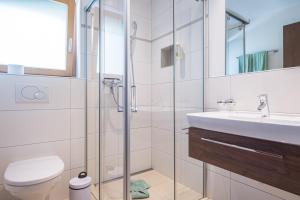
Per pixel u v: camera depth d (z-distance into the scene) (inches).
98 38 67.8
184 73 70.5
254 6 53.9
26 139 62.4
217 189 63.2
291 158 29.7
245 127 35.5
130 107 57.3
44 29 71.0
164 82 76.1
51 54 72.4
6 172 49.2
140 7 78.3
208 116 43.6
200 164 66.4
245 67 55.9
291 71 46.0
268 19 50.9
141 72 77.8
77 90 72.6
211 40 65.1
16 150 60.8
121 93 56.0
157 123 78.5
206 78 66.3
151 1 82.7
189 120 48.6
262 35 52.2
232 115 50.7
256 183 53.0
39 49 70.1
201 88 67.1
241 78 56.4
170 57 73.9
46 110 66.1
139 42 77.4
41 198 49.3
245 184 55.5
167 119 74.4
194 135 47.4
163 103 76.4
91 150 71.9
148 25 81.1
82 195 55.5
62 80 69.3
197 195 67.1
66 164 70.1
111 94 60.9
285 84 47.1
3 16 63.9
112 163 60.4
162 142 76.1
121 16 55.6
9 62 64.8
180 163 69.8
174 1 73.1
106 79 63.6
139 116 76.4
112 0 60.4
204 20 66.6
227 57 60.6
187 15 70.3
